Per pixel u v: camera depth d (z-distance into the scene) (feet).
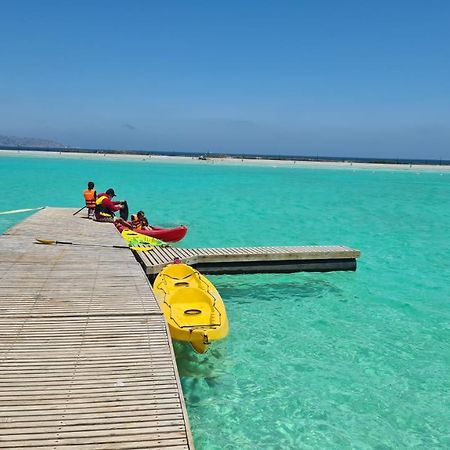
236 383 23.91
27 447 13.29
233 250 44.24
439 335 30.73
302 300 37.06
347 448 19.20
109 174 168.14
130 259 35.50
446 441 19.95
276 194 119.55
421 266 48.96
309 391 23.36
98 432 14.11
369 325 32.19
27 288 26.86
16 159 254.06
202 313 28.12
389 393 23.48
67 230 46.78
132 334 20.94
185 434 14.25
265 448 18.99
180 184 138.51
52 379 16.79
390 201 110.93
